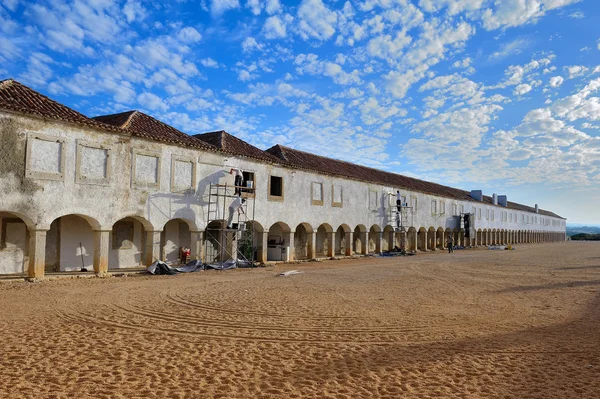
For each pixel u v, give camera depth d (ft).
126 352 23.13
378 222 114.42
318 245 107.55
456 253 129.70
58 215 50.90
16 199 47.16
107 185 56.03
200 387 18.37
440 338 27.61
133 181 59.16
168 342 25.45
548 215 299.79
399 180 134.92
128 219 68.74
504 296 45.06
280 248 90.53
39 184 49.16
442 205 151.84
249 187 74.33
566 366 22.18
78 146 53.06
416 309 37.09
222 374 20.07
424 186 149.89
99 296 40.29
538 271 71.82
